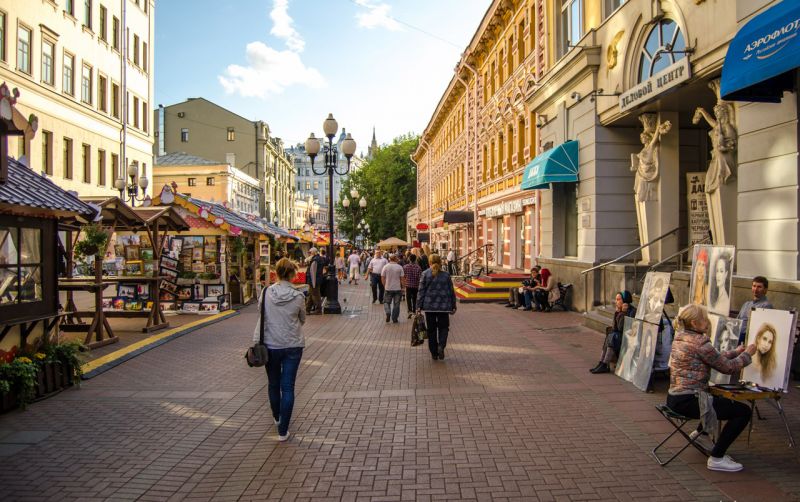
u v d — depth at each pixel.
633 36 12.27
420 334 9.98
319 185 143.62
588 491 4.42
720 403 4.73
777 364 4.98
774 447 5.23
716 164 9.78
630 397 7.06
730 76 7.24
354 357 9.97
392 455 5.27
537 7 19.06
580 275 14.86
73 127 30.22
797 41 6.29
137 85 38.81
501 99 25.75
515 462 5.03
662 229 12.75
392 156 72.31
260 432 6.02
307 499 4.41
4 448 5.60
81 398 7.44
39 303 7.79
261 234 22.92
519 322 13.93
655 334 7.43
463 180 37.06
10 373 6.80
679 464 4.92
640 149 14.13
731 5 8.75
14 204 6.95
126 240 16.62
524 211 22.69
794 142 7.52
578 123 15.19
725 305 6.99
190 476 4.89
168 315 16.44
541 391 7.40
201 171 57.38
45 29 27.39
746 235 8.45
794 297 7.37
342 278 34.97
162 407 7.00
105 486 4.70
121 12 35.94
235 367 9.31
